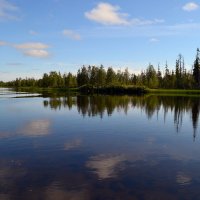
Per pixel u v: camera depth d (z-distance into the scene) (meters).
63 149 22.64
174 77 167.00
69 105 61.69
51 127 33.12
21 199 13.45
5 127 32.88
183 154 21.36
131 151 22.17
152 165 18.55
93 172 17.08
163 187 14.84
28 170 17.42
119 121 38.06
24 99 84.06
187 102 71.50
